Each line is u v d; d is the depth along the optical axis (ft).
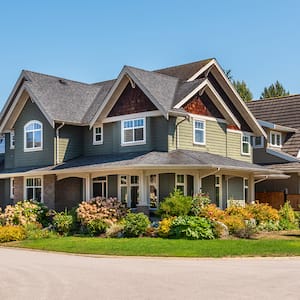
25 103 115.96
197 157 95.40
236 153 115.85
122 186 102.58
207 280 44.78
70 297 38.47
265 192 130.00
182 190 98.48
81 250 69.36
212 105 108.88
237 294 38.29
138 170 93.35
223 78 114.01
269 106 153.07
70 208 108.27
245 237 80.48
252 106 157.07
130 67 100.99
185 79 109.60
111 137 107.34
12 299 38.29
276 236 82.02
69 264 57.57
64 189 108.17
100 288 41.93
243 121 119.34
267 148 133.08
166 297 37.58
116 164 93.61
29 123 115.14
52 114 107.96
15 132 118.01
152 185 98.63
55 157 109.60
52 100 112.37
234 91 115.34
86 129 113.29
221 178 108.27
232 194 111.86
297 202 125.70
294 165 126.93
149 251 65.92
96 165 97.30
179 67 116.88
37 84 114.21
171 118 98.94
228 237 80.23
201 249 66.13
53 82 118.32
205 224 79.46
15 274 50.65
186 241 74.08
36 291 41.32
